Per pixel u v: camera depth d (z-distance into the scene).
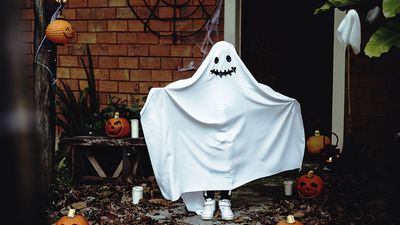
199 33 6.99
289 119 5.01
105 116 6.56
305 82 7.14
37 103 5.18
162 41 7.12
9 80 0.59
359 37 5.13
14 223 0.59
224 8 6.86
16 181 0.59
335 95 6.67
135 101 7.23
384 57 6.55
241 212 5.06
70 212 4.24
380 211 4.96
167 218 4.89
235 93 4.78
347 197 5.33
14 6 0.59
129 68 7.26
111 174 6.49
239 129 4.76
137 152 6.21
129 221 4.79
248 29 7.16
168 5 7.05
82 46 7.39
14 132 0.58
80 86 7.43
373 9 5.18
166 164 4.72
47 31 5.10
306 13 7.09
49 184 5.23
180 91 4.70
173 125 4.74
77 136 6.36
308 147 6.43
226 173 4.75
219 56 4.74
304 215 4.88
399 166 5.96
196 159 4.79
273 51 7.18
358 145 6.59
